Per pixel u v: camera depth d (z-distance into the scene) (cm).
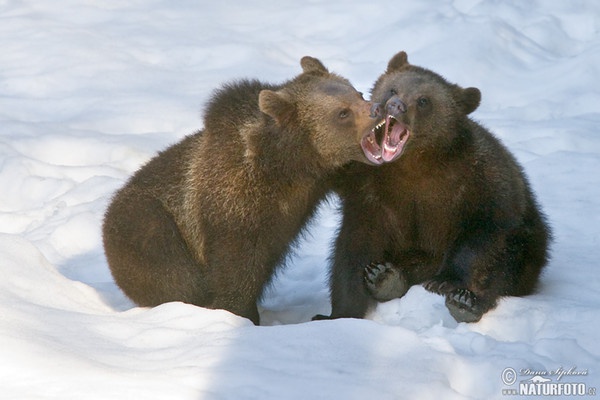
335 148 1138
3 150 1730
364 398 840
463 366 913
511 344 984
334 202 1341
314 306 1245
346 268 1188
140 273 1187
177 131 1859
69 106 1978
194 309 1036
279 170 1136
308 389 851
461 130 1166
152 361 917
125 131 1873
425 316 1113
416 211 1192
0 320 970
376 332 948
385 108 1102
